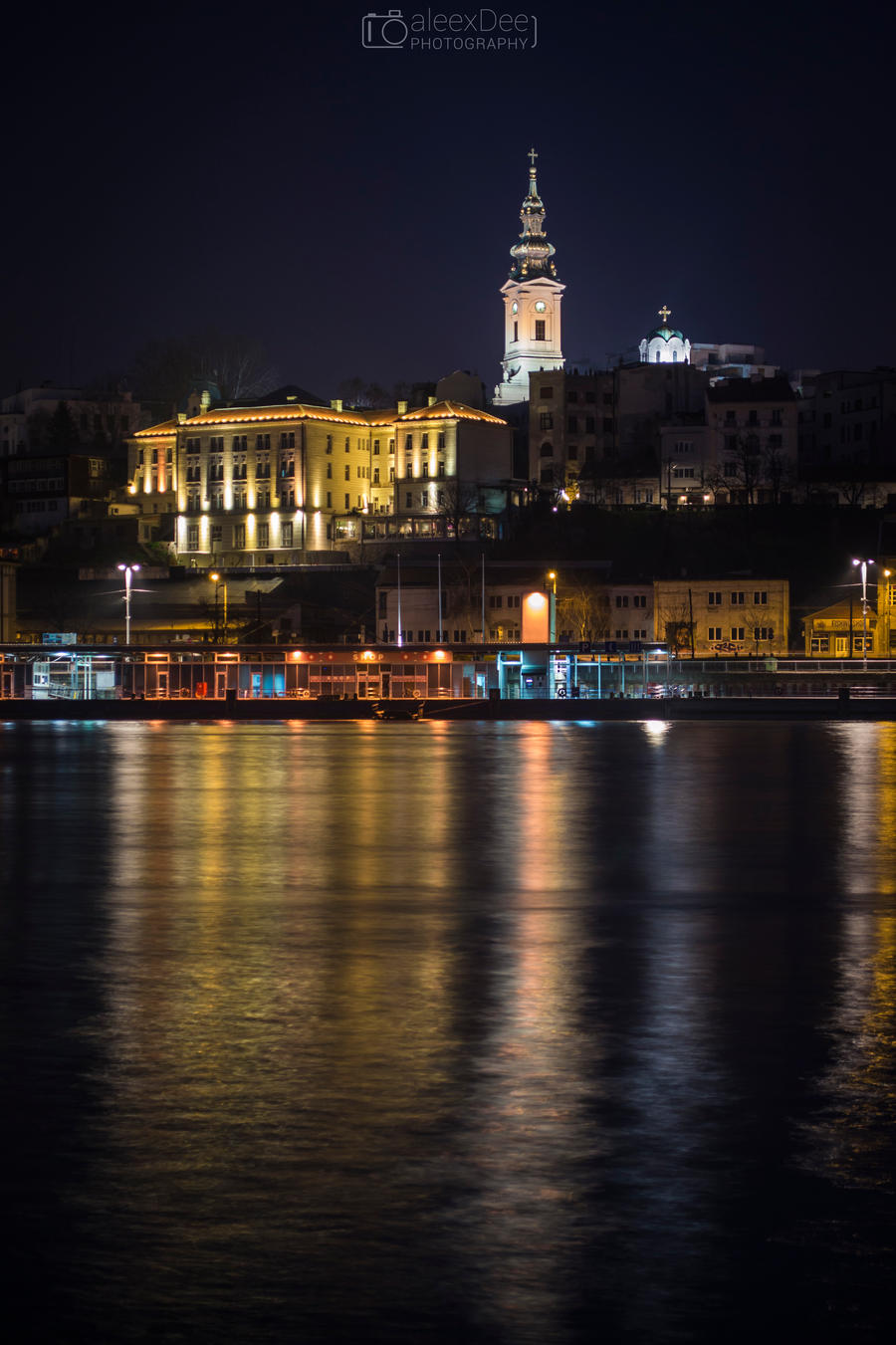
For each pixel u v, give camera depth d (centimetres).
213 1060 2112
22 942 3247
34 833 5853
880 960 3023
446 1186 1563
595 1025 2361
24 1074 2028
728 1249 1398
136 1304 1288
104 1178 1586
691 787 8194
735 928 3472
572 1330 1243
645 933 3397
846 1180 1584
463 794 7750
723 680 17862
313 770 9556
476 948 3164
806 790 8012
